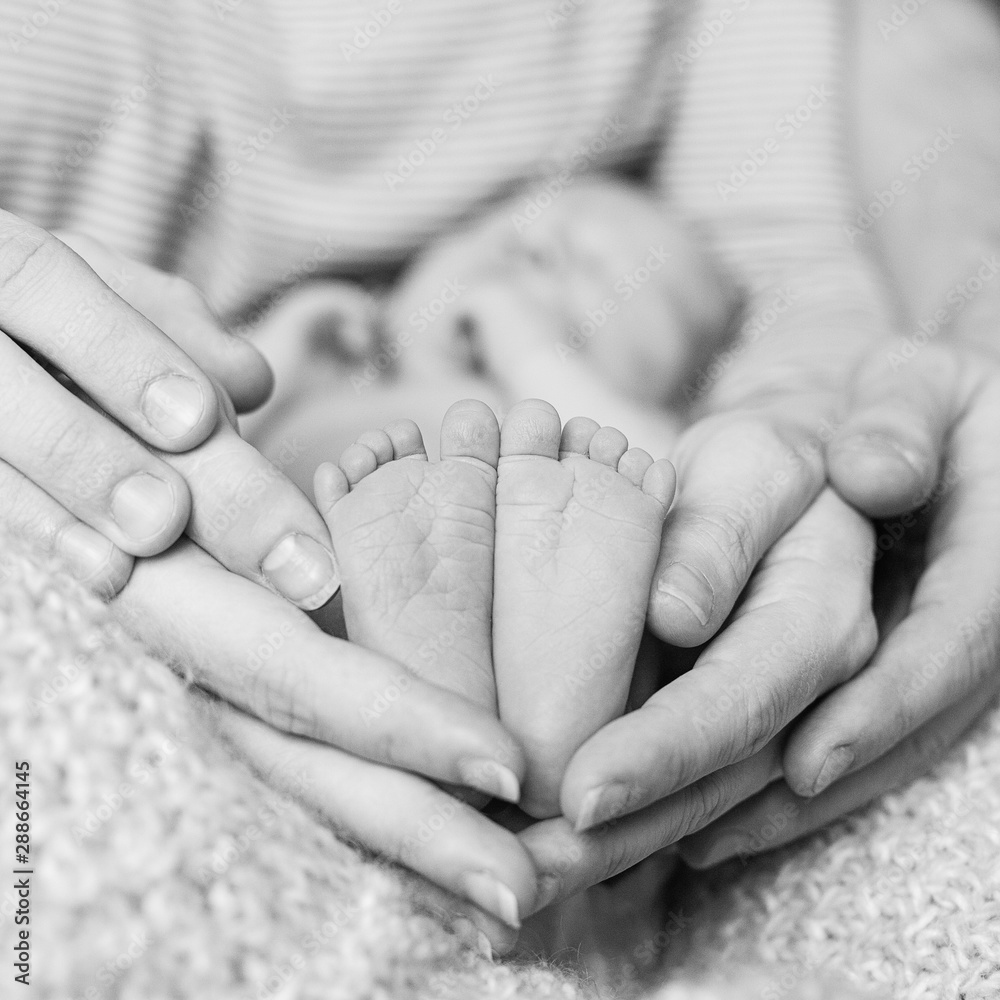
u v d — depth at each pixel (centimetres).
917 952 35
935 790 39
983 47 62
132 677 32
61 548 34
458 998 31
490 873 30
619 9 54
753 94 57
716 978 35
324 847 31
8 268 34
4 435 33
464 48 51
